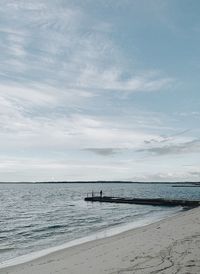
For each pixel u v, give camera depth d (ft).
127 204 234.58
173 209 186.60
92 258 44.39
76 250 59.67
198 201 210.79
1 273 44.14
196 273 30.71
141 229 81.46
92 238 80.07
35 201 292.61
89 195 410.72
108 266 36.88
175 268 32.71
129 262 37.50
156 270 32.60
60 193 491.72
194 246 43.50
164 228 71.31
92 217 145.48
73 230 101.40
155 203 223.51
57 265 43.37
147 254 40.91
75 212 176.86
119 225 110.83
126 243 54.60
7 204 252.01
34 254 62.13
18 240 85.05
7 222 131.54
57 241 80.53
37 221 133.39
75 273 35.96
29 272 41.09
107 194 435.94
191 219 85.97
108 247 53.98
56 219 139.85
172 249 42.39
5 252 67.77
